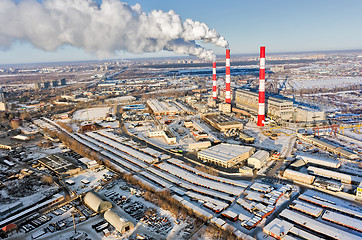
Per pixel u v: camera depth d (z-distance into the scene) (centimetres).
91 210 11706
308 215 11025
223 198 12388
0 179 14800
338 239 9275
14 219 11019
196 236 9819
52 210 11775
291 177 14275
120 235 9975
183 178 14450
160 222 10688
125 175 14825
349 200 12050
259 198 12212
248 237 9538
